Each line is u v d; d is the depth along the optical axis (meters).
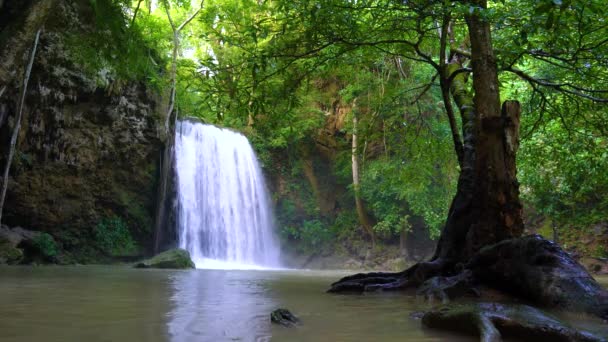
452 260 6.20
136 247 20.42
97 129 18.81
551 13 3.19
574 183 12.55
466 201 6.53
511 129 5.81
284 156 29.25
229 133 26.39
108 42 10.47
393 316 3.57
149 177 21.31
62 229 18.58
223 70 7.66
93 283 6.90
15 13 6.93
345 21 6.84
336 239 28.03
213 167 24.50
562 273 4.16
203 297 4.90
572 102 9.48
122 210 20.36
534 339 2.51
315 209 28.58
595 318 3.53
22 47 6.88
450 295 4.99
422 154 12.91
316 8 6.48
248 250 25.84
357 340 2.53
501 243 5.00
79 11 15.25
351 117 20.88
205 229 23.38
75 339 2.43
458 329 2.81
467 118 7.42
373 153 24.94
